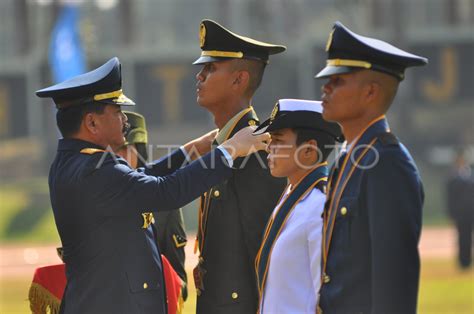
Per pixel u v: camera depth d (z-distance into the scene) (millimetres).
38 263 67500
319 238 12719
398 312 10703
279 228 13328
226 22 137125
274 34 136500
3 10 146750
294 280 12984
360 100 11492
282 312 12992
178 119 135375
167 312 14688
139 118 17562
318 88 134000
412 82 135125
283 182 15070
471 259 53688
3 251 79875
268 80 132875
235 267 15164
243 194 15016
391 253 10750
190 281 32125
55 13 116375
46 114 128250
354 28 144125
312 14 151375
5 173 125562
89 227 13773
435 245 69188
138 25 148750
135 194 13508
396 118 133000
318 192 13156
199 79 15375
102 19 143625
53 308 15406
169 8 158250
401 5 131625
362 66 11359
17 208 101500
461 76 136000
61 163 14086
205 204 15445
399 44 131250
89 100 13961
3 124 136750
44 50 123125
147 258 14078
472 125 132750
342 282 11492
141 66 135000
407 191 10945
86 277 13914
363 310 11273
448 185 55406
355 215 11336
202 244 15531
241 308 15156
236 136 14086
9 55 144375
